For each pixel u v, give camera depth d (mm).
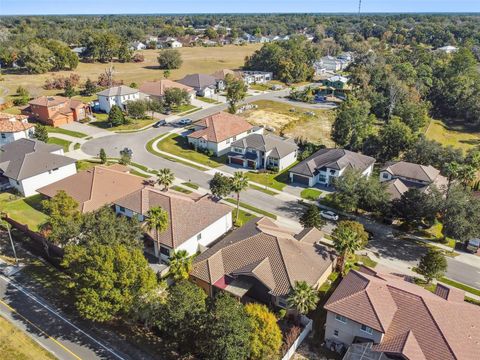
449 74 149125
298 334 40125
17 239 56031
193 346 38562
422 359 34312
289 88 161125
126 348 39562
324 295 46625
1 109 114250
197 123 97375
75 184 64250
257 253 47594
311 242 51688
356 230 52812
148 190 59125
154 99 123375
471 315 38719
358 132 92938
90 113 113312
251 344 35438
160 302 41219
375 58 164625
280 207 68812
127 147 92250
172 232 52125
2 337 40219
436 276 48188
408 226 62750
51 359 38000
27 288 47062
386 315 37875
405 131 88500
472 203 56062
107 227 46312
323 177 78000
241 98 125688
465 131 124250
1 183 71750
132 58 197750
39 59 157750
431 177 73000
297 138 101375
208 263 47469
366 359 35812
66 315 43469
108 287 38344
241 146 85750
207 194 67750
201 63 199750
